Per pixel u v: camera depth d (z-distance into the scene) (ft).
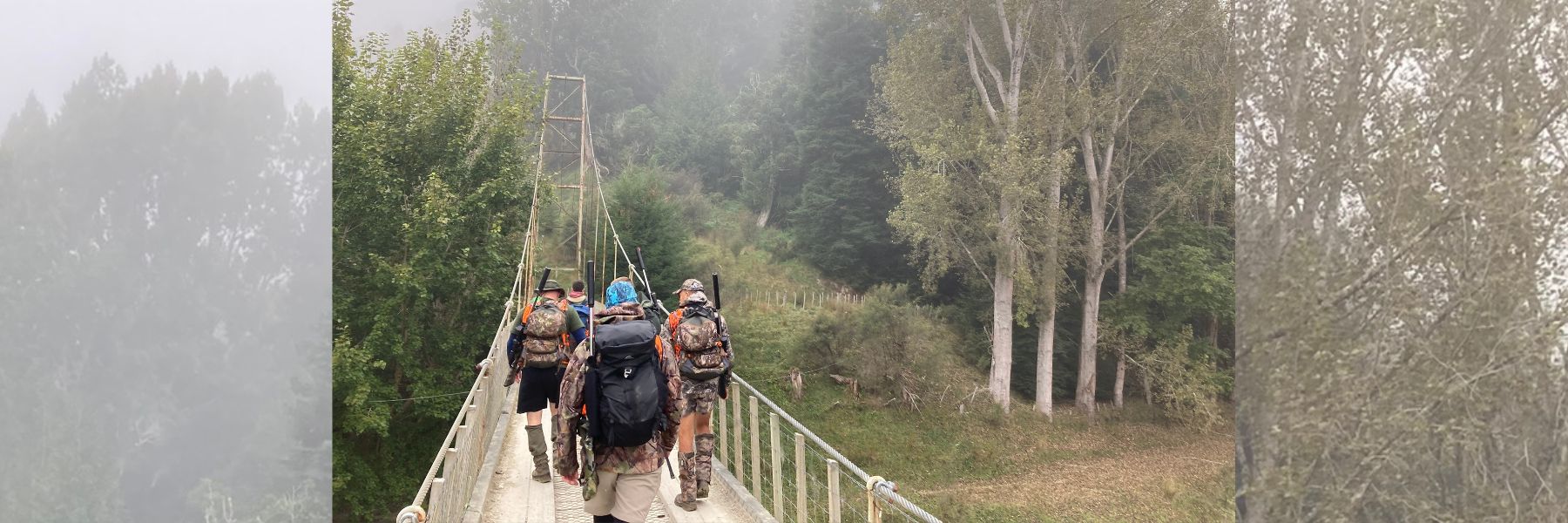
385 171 53.42
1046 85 76.02
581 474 10.32
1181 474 54.80
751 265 99.25
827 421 65.41
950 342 78.54
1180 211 71.67
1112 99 73.46
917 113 84.64
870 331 72.13
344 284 50.60
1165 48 68.64
